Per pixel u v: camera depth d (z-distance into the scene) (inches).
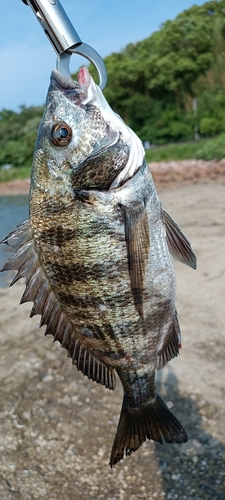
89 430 20.3
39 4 8.9
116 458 10.7
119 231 10.0
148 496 16.9
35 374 24.4
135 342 10.6
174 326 11.1
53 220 10.0
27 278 10.2
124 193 10.0
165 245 10.6
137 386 10.9
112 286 10.1
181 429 10.7
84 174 9.9
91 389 22.7
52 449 19.6
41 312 10.4
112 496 17.1
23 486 17.8
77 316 10.4
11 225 71.9
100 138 10.0
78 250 10.0
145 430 10.9
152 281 10.3
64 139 10.0
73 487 17.7
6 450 19.7
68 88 10.2
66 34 9.1
